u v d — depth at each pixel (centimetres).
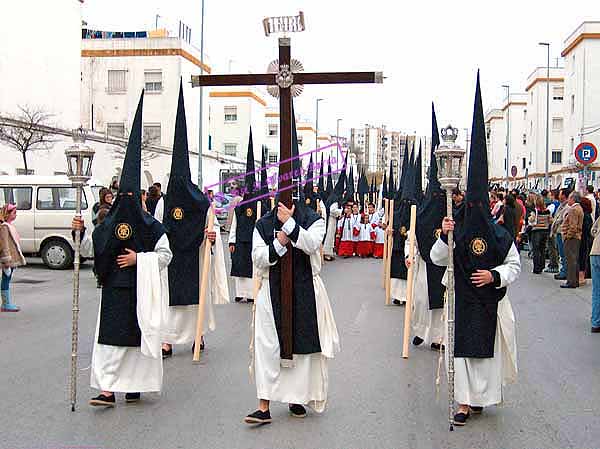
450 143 605
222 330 1048
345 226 2336
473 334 605
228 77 621
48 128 2550
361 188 3038
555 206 1914
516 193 2147
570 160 3781
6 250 1167
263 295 611
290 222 587
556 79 5138
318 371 622
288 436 582
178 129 908
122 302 648
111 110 4012
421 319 929
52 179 1791
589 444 566
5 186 1788
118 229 646
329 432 592
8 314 1168
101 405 661
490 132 6888
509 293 1429
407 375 781
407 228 1205
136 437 580
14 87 2744
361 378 766
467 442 569
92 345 935
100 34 4209
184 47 4003
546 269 1880
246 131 4897
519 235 2072
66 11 3080
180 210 892
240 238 1323
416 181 1208
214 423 616
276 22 613
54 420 623
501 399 628
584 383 748
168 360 858
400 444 564
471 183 615
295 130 681
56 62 3019
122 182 658
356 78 612
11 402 675
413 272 927
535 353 888
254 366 629
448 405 662
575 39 4047
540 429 602
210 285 936
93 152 661
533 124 5416
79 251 673
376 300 1336
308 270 611
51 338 977
